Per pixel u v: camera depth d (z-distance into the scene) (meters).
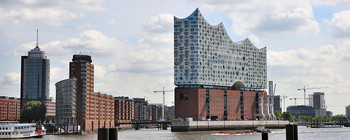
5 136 199.00
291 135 53.81
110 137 46.81
